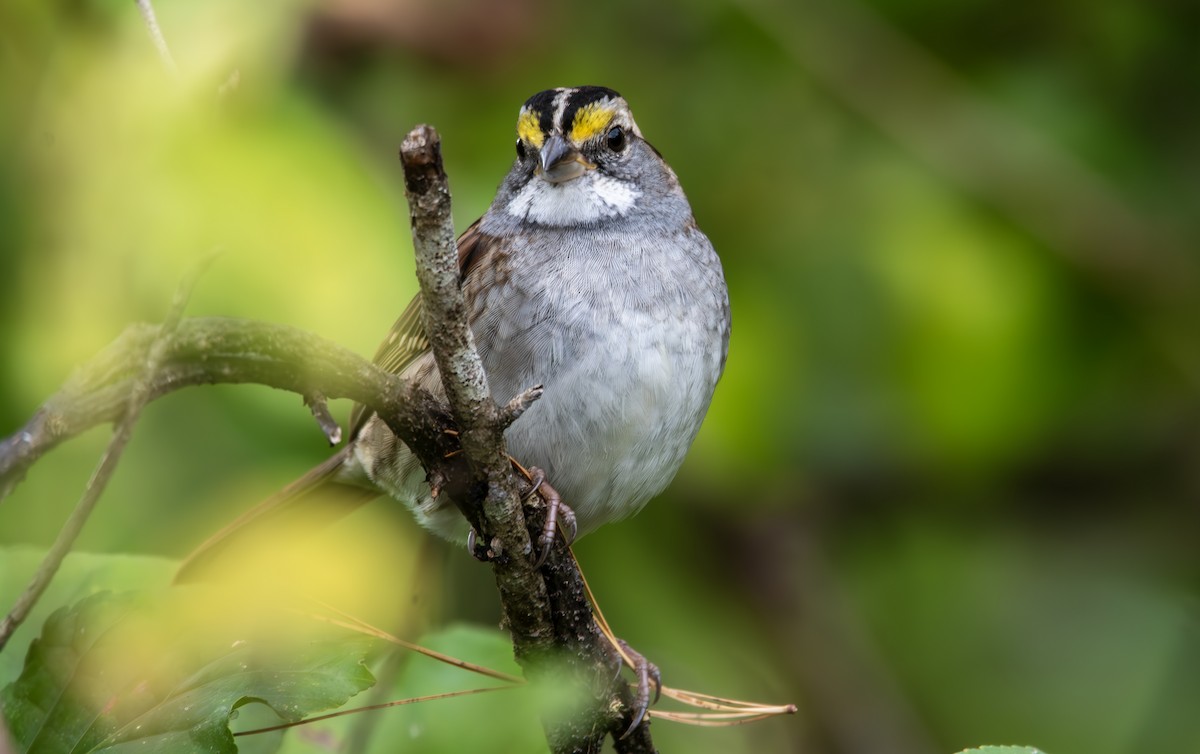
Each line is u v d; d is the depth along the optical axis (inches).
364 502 326.0
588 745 241.8
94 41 254.4
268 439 289.3
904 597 399.2
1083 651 410.0
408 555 308.2
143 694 199.9
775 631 388.5
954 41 354.6
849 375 331.3
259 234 236.1
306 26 287.6
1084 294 348.8
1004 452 345.1
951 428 333.7
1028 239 341.7
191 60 249.8
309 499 320.2
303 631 202.4
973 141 340.2
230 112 245.8
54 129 243.1
